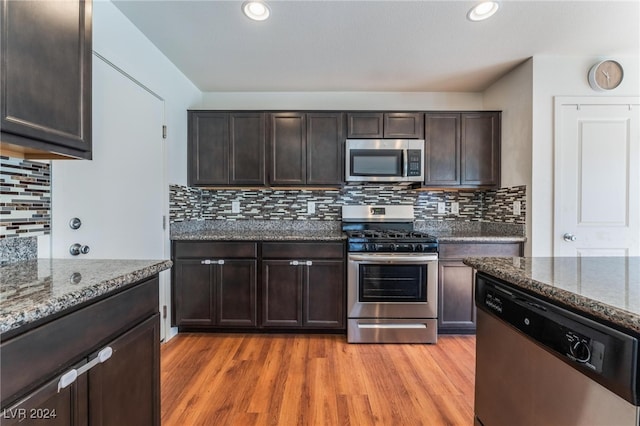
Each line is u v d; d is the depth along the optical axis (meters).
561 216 2.49
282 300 2.58
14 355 0.70
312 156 2.84
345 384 1.90
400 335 2.49
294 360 2.19
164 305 2.46
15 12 0.89
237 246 2.57
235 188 2.97
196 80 2.90
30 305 0.74
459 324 2.60
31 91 0.94
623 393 0.69
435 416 1.63
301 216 3.14
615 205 2.50
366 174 2.80
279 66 2.62
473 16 1.93
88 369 0.89
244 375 1.99
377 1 1.80
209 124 2.84
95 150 1.73
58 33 1.04
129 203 2.02
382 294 2.51
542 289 0.92
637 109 2.48
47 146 1.03
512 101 2.71
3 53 0.86
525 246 2.56
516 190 2.66
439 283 2.58
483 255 2.57
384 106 3.19
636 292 0.84
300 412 1.65
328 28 2.06
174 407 1.68
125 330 1.07
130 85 2.02
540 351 0.96
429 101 3.19
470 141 2.86
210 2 1.80
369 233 2.77
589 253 2.50
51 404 0.78
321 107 3.19
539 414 0.97
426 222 3.17
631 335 0.69
